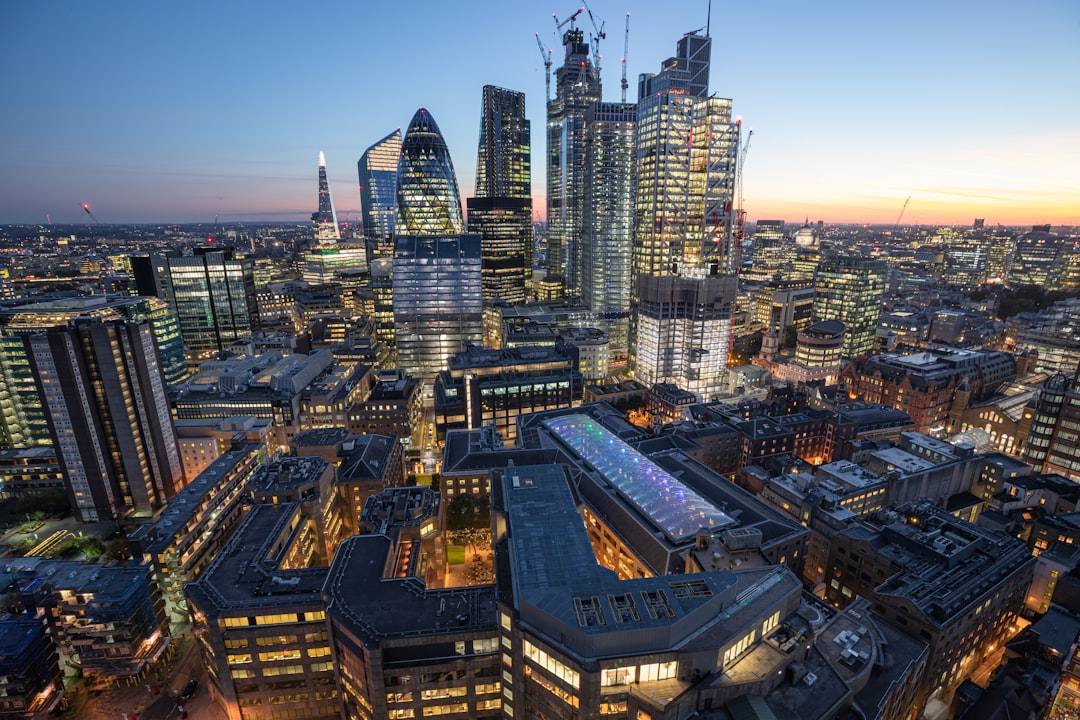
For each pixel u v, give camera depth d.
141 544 147.12
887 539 141.62
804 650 93.75
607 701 85.75
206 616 110.56
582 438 199.50
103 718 125.12
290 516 148.38
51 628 130.62
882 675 102.62
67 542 190.62
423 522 147.88
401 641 102.44
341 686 114.38
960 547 133.25
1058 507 174.88
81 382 193.62
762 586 99.50
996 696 108.69
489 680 105.75
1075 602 127.25
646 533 141.50
